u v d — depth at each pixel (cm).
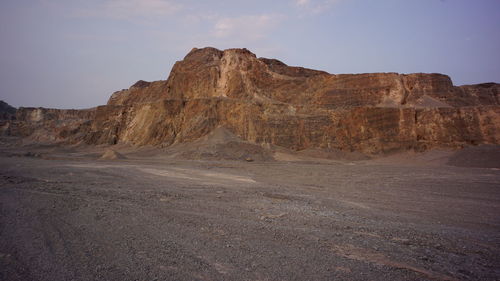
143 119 6266
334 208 1249
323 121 4919
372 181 2183
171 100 5878
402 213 1183
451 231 938
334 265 654
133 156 4644
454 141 4094
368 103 5512
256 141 4803
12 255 679
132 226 910
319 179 2286
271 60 7619
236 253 709
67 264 633
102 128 6962
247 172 2712
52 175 2114
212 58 6931
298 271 618
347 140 4719
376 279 592
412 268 649
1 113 10538
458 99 5528
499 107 3994
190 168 2927
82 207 1141
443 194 1644
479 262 694
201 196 1435
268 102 5391
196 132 5141
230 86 6038
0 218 977
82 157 4434
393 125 4569
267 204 1291
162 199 1330
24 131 8638
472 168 3045
